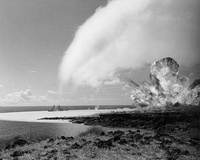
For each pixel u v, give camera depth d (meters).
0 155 8.99
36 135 14.30
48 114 37.19
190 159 7.73
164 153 8.46
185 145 9.72
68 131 16.09
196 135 11.69
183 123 16.20
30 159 8.09
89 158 8.01
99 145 9.59
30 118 29.44
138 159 7.79
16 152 8.96
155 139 10.88
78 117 26.77
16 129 17.50
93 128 16.06
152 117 19.27
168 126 15.19
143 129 16.64
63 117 28.22
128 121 19.80
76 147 9.56
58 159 8.01
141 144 9.90
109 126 18.70
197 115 17.56
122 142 10.14
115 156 8.18
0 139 12.85
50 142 10.96
